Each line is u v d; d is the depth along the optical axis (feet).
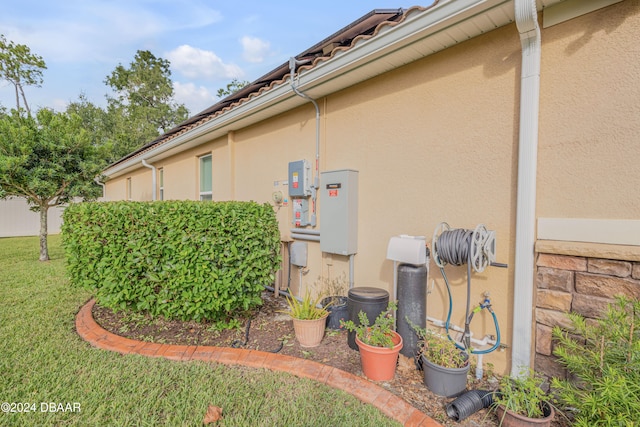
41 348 10.38
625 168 6.99
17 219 46.19
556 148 7.88
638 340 6.05
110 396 7.98
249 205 12.32
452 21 8.31
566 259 7.63
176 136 22.86
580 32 7.50
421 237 9.78
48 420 7.07
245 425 6.99
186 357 9.99
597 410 5.79
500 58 8.78
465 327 8.55
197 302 11.18
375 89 12.07
